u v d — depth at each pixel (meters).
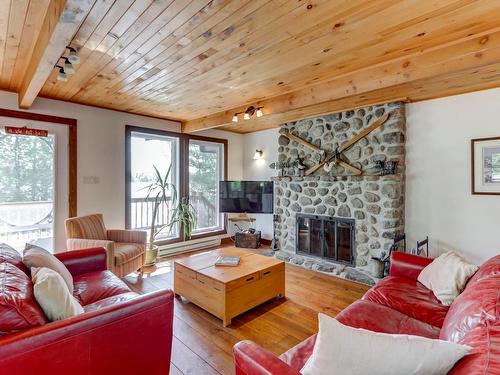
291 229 4.61
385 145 3.57
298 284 3.46
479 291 1.38
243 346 1.20
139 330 1.50
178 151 5.03
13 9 1.78
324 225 4.15
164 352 1.62
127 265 3.26
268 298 2.86
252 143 5.91
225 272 2.71
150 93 3.41
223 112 4.27
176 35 2.03
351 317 1.75
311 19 1.83
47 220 3.64
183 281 2.92
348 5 1.68
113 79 2.94
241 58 2.42
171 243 4.87
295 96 3.27
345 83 2.83
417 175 3.52
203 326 2.47
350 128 3.91
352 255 3.82
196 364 1.96
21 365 1.12
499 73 2.63
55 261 2.03
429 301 1.97
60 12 1.56
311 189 4.32
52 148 3.66
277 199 4.84
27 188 3.50
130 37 2.06
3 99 3.27
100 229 3.62
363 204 3.72
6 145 3.36
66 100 3.71
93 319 1.33
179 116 4.62
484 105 3.08
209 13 1.77
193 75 2.81
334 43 2.15
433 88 3.06
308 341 1.51
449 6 1.68
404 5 1.68
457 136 3.24
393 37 2.06
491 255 3.06
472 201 3.16
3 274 1.43
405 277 2.43
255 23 1.88
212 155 5.70
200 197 5.52
